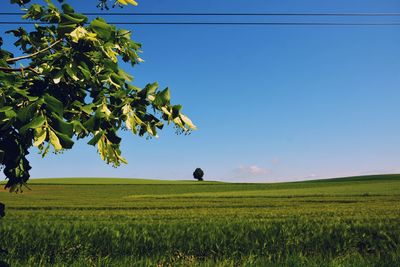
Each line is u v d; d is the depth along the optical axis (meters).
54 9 4.70
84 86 4.68
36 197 56.81
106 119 4.21
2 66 4.52
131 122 4.36
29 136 4.12
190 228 14.72
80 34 4.10
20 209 35.94
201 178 133.38
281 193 56.88
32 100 3.79
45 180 102.38
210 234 12.95
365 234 13.34
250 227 14.82
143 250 12.12
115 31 4.99
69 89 4.70
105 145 4.31
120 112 4.39
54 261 10.88
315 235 12.87
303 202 40.66
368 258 10.12
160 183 101.06
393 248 11.88
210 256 11.69
